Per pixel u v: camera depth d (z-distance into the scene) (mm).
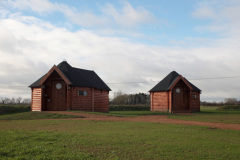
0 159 7969
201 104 73625
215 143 10508
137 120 21203
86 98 32375
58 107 30562
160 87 39844
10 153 8609
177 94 38188
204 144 10289
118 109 50250
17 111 37438
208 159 8195
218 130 14703
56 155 8344
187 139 11344
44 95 30656
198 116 27750
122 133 12859
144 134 12586
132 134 12531
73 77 31750
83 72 36594
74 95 30641
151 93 41719
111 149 9312
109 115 25828
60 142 10266
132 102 80375
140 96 81938
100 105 36062
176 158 8281
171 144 10195
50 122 18516
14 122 18812
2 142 9961
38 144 9812
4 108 36188
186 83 36594
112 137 11578
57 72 29438
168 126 16359
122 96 77000
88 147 9555
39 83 29625
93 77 37688
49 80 30891
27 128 14875
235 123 19438
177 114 31766
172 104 37562
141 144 10172
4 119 21891
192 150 9305
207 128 15688
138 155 8570
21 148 9164
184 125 17141
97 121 19406
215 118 24562
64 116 23219
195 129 14992
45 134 11945
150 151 9078
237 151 9164
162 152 8953
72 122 18500
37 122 18609
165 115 29141
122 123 18047
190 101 36750
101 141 10594
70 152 8773
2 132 12375
